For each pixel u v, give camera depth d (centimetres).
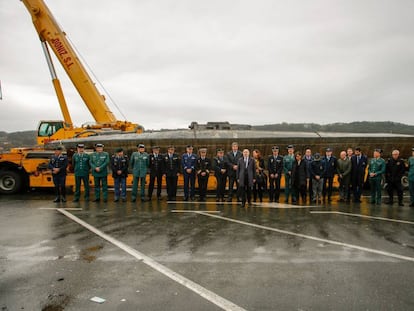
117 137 1496
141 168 1127
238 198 1133
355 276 458
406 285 429
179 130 1532
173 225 766
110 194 1355
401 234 688
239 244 611
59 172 1109
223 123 1591
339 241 632
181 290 411
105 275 459
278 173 1145
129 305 371
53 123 1836
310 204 1104
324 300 385
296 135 1495
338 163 1164
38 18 1683
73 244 610
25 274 464
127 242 623
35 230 717
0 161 1329
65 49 1700
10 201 1142
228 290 411
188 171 1136
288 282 437
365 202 1165
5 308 365
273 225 769
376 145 1487
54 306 370
